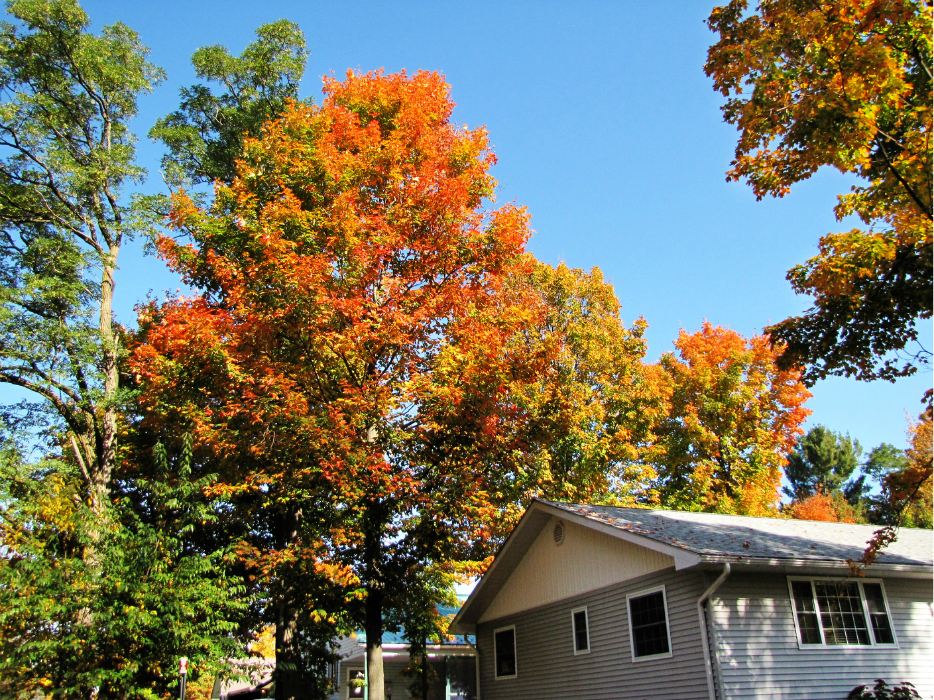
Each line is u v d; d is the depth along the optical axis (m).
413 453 14.24
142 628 11.79
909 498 12.05
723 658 11.64
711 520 16.00
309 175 15.70
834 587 13.27
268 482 14.16
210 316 14.42
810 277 11.48
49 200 19.91
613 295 26.25
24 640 11.34
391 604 16.19
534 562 17.80
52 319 17.70
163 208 19.75
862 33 10.56
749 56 10.71
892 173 11.05
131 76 21.39
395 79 17.62
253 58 23.89
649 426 25.30
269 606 17.69
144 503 18.91
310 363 14.03
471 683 25.05
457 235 15.16
